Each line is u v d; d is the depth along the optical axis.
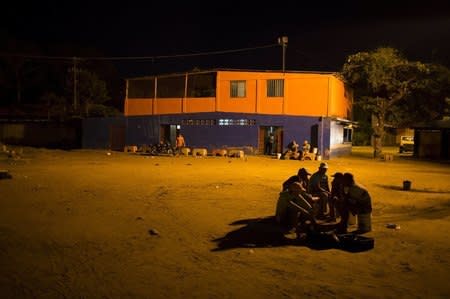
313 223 9.09
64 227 9.47
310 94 31.91
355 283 6.48
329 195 10.76
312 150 31.56
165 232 9.23
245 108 33.41
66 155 30.59
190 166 23.42
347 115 37.81
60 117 44.44
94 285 6.26
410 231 9.65
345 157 33.84
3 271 6.76
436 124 34.56
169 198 13.14
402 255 7.89
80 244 8.27
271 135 33.25
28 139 42.34
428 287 6.37
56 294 5.92
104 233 9.06
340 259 7.60
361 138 58.19
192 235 9.02
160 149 32.59
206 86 34.97
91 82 46.75
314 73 31.70
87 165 23.11
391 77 32.62
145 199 12.92
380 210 12.11
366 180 18.98
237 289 6.18
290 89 32.38
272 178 18.45
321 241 8.33
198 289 6.16
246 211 11.40
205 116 34.47
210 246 8.27
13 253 7.64
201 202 12.57
